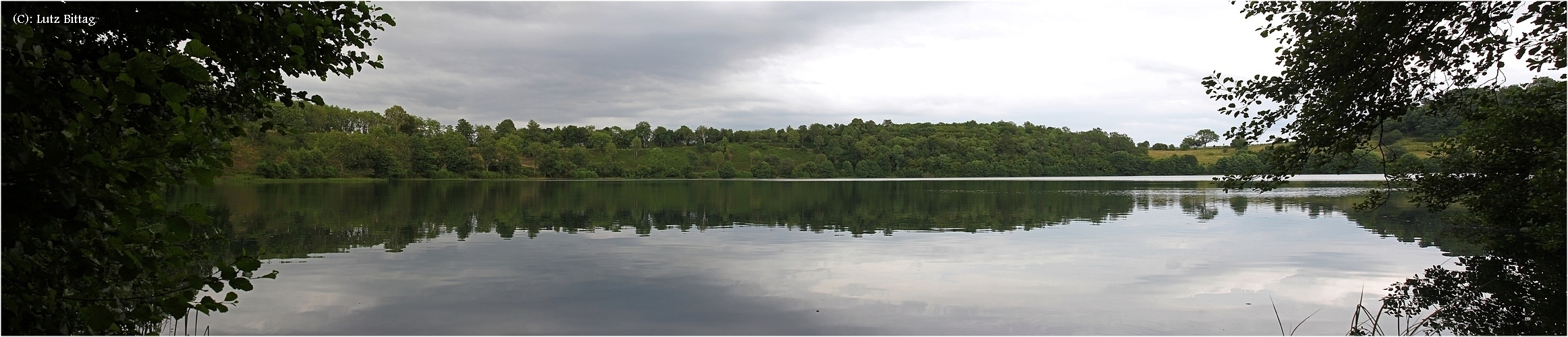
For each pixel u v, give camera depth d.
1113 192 50.44
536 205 35.16
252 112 5.19
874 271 13.48
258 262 4.10
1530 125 10.81
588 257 15.25
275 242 18.02
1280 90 8.88
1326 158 9.15
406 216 26.80
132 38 4.14
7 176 2.77
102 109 3.16
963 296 11.18
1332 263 14.34
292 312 9.80
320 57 4.89
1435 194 13.20
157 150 3.02
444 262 14.47
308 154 79.25
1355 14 8.12
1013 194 48.22
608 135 138.62
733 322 9.59
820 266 14.16
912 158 131.38
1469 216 15.63
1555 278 11.88
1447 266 13.73
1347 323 9.46
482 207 33.03
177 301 3.76
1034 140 137.62
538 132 142.50
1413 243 17.36
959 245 17.73
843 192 54.09
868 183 82.81
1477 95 9.01
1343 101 8.47
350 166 84.50
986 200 39.69
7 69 2.78
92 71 3.64
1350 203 33.25
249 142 79.94
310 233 20.28
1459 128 12.98
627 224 23.86
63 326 3.89
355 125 118.31
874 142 137.25
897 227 22.73
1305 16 8.48
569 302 10.67
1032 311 10.24
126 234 3.42
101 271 3.76
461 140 100.00
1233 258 15.09
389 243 17.88
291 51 4.62
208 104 4.83
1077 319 9.73
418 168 91.69
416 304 10.47
